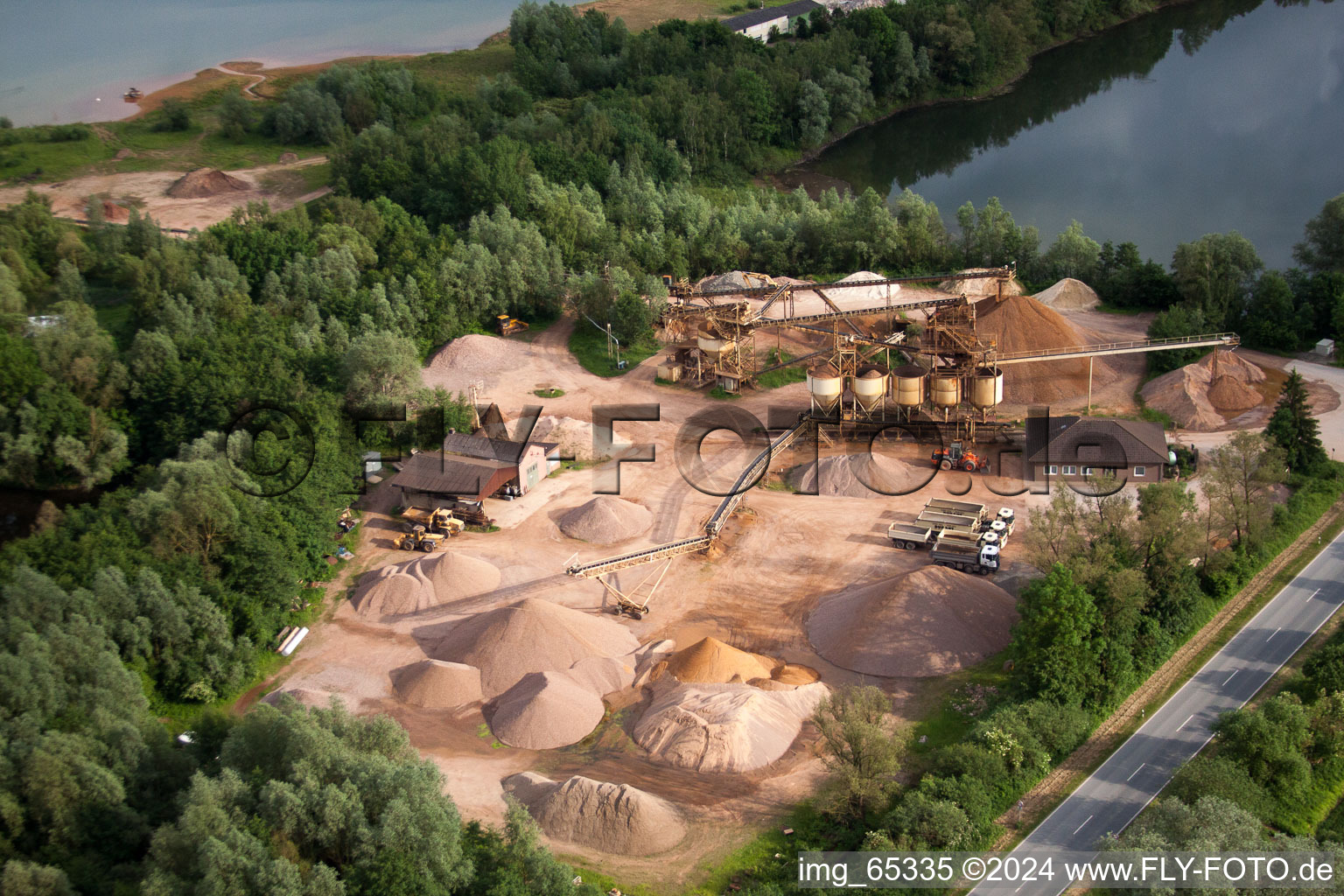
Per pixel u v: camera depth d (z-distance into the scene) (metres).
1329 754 61.62
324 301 121.44
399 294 121.81
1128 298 126.31
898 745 60.31
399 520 91.38
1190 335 109.88
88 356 101.69
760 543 86.19
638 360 121.44
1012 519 85.00
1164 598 72.38
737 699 65.94
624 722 67.38
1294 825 57.78
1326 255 123.75
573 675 70.19
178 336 109.75
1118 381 109.25
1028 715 63.00
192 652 70.31
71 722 60.03
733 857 56.56
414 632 76.75
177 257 126.00
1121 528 73.25
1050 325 110.88
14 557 71.56
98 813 55.44
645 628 76.31
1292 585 77.12
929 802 56.47
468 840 54.16
